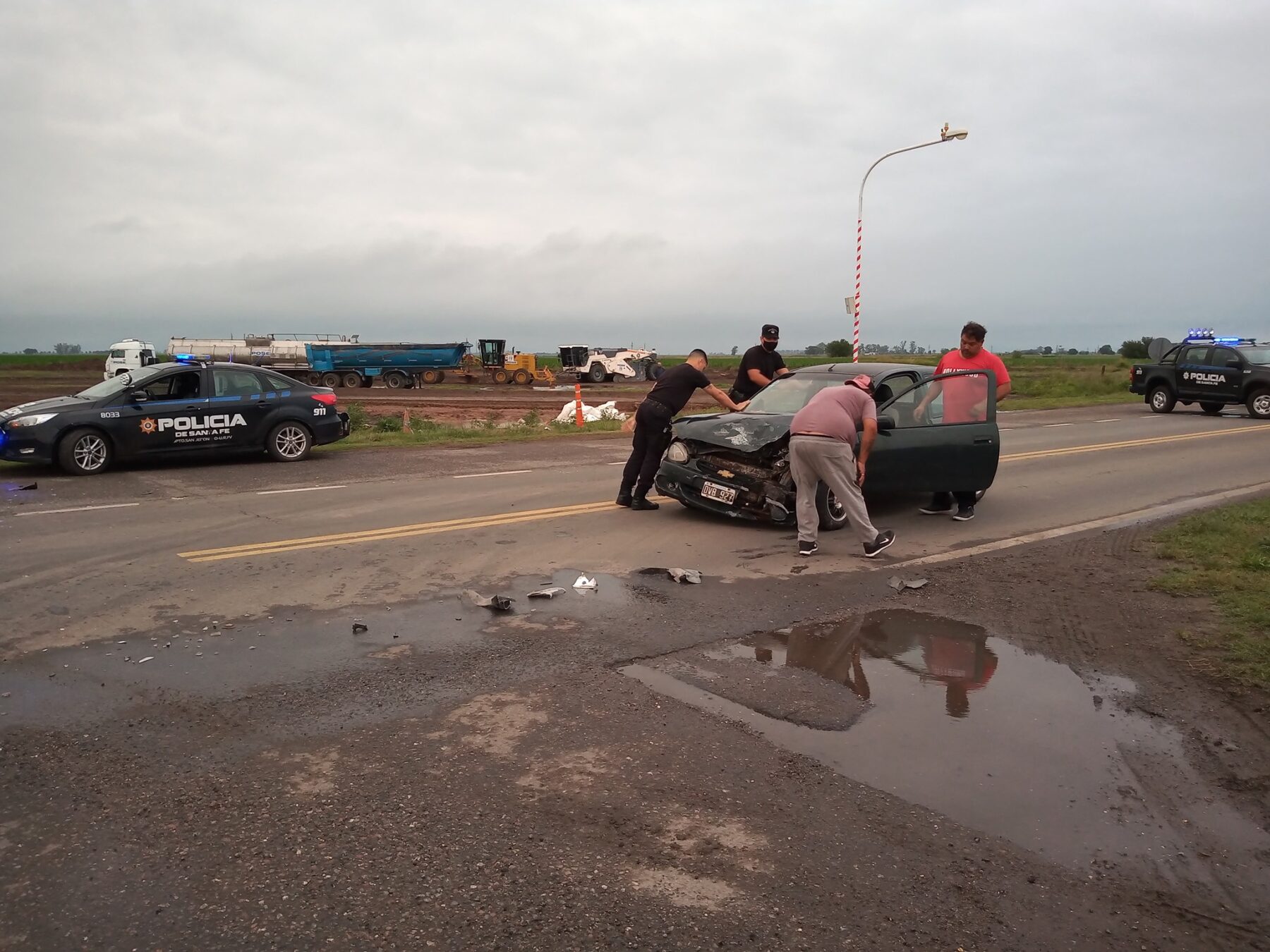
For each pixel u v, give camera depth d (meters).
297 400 14.03
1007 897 2.91
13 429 11.94
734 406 9.68
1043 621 5.82
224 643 5.31
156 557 7.41
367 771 3.72
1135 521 9.27
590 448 16.39
